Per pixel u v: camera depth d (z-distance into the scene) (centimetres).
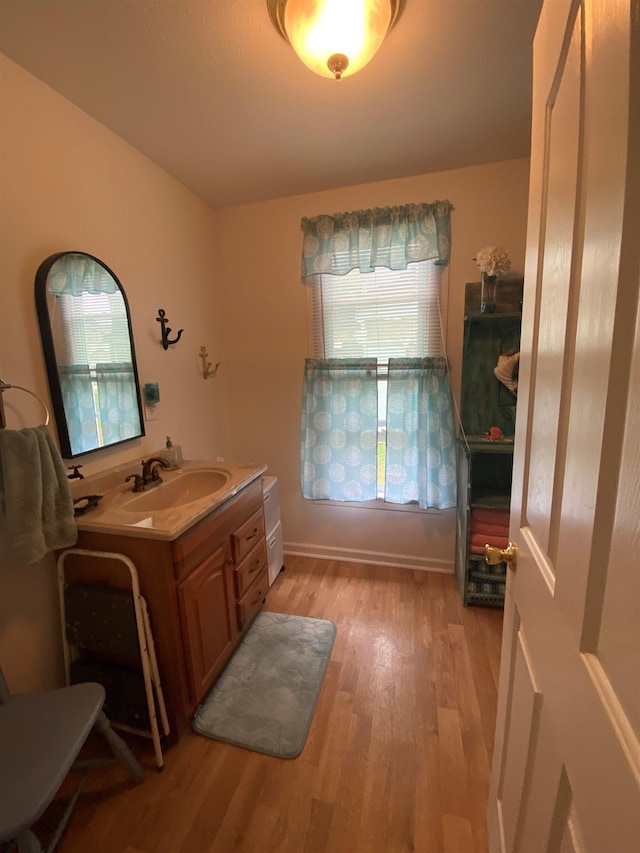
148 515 135
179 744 139
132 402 177
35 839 94
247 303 253
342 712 150
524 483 83
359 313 233
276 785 125
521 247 205
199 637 143
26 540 116
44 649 139
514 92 146
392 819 115
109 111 152
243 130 166
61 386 141
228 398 268
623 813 36
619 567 40
